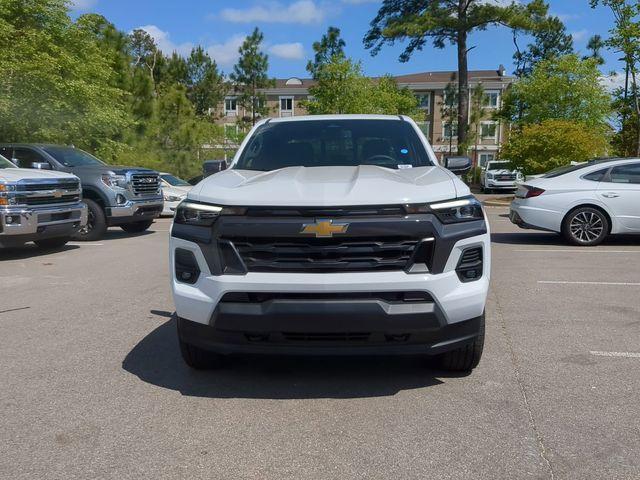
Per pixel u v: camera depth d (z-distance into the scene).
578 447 3.20
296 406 3.78
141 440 3.32
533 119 29.98
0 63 17.95
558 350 4.83
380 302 3.56
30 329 5.55
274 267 3.64
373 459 3.10
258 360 4.68
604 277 7.90
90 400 3.88
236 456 3.14
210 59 58.28
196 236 3.80
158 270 8.71
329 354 3.71
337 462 3.07
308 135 5.33
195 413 3.68
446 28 33.56
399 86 60.56
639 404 3.74
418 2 34.84
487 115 59.28
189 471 2.99
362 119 5.56
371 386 4.11
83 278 8.09
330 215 3.61
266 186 3.87
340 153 5.09
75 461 3.09
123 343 5.12
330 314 3.55
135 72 27.16
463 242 3.70
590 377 4.21
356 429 3.45
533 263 9.08
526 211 11.04
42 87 18.70
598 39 56.38
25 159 12.80
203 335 3.85
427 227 3.61
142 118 25.92
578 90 28.66
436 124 63.06
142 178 13.12
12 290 7.30
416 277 3.58
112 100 22.92
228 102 62.41
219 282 3.68
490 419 3.55
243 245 3.70
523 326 5.56
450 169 5.14
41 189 9.84
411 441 3.29
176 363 4.61
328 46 39.44
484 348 4.91
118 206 12.38
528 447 3.20
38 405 3.80
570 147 21.28
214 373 4.39
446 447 3.21
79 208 10.70
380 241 3.62
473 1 33.03
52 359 4.70
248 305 3.64
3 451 3.20
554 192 10.88
